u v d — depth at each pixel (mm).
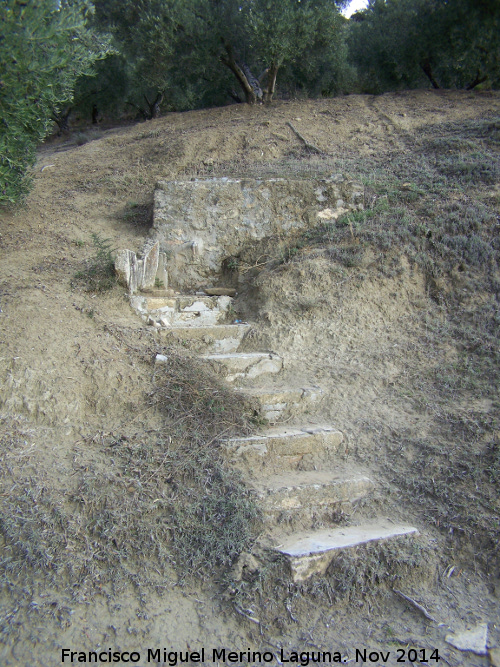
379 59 14328
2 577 3238
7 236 6996
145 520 3643
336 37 12367
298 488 3916
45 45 4801
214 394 4562
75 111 18594
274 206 7398
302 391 4848
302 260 6449
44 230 7348
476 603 3436
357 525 3881
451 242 6406
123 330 5250
